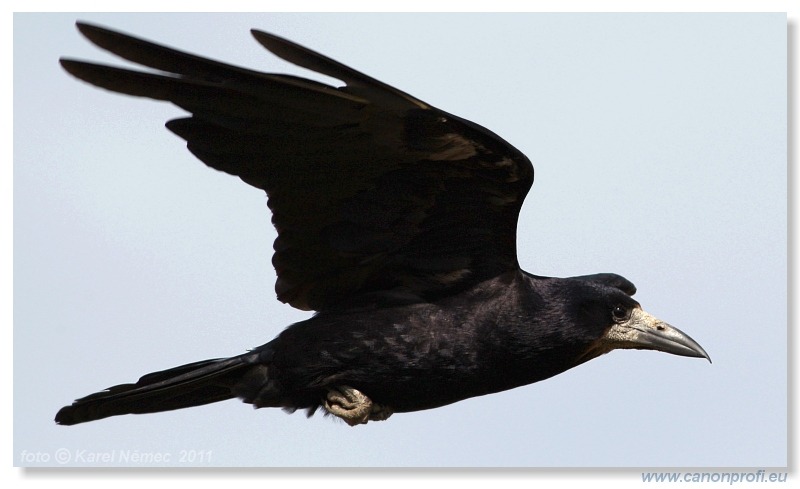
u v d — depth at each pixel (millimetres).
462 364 13016
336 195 12562
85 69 11188
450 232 12859
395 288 13117
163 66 11250
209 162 12148
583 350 13453
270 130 12008
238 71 11406
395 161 12305
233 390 13234
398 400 13141
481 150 12148
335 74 11195
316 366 12961
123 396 13336
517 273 13227
